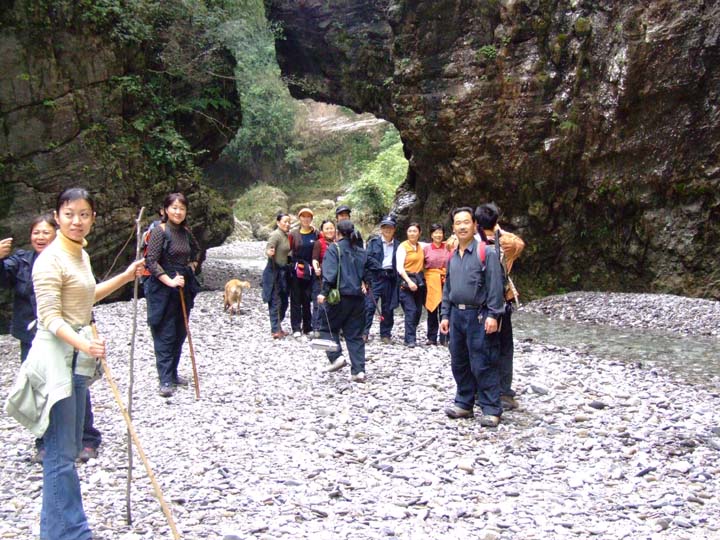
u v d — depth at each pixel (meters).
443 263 9.66
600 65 14.89
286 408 6.63
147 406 6.79
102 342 3.46
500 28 15.56
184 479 4.84
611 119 14.83
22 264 5.47
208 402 6.89
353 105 20.28
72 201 3.59
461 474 4.91
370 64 19.00
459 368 6.16
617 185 15.09
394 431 5.89
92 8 13.99
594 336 11.62
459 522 4.12
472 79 15.88
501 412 6.06
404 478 4.84
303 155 48.12
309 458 5.23
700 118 14.30
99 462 5.21
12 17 12.89
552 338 11.46
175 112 16.41
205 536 3.92
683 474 4.93
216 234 17.58
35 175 13.30
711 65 14.03
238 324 11.70
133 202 14.88
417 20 16.20
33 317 5.45
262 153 47.53
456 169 16.36
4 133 12.97
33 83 13.18
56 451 3.52
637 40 14.21
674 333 11.91
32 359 3.49
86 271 3.69
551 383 7.50
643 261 15.26
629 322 12.94
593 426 5.99
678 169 14.56
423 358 8.76
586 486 4.70
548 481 4.80
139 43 14.99
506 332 6.40
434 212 17.69
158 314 7.05
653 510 4.29
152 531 3.98
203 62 16.52
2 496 4.65
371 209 30.92
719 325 12.19
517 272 16.61
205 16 16.19
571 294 15.47
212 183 47.72
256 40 18.73
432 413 6.39
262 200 42.97
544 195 15.88
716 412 6.52
